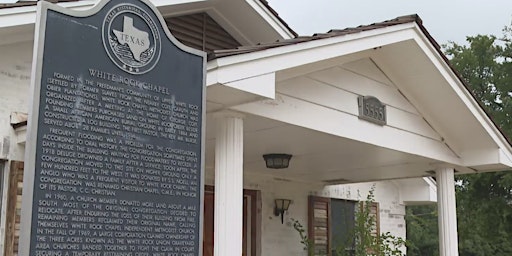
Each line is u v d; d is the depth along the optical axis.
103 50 3.67
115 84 3.70
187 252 3.91
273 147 7.48
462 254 23.31
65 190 3.39
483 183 15.36
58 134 3.41
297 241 10.47
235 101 5.21
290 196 10.49
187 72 4.12
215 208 5.34
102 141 3.59
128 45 3.79
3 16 5.48
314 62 5.59
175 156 3.95
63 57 3.49
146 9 3.93
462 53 20.05
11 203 5.78
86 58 3.58
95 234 3.48
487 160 8.17
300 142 7.09
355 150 7.55
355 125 6.71
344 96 6.63
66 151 3.43
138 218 3.69
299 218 10.59
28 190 3.25
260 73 5.03
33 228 3.25
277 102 5.80
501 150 8.17
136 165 3.73
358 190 11.89
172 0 7.02
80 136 3.50
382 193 12.48
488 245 22.78
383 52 7.00
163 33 4.01
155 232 3.77
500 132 8.10
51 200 3.33
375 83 7.14
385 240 10.54
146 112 3.84
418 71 7.28
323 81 6.38
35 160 3.30
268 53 5.09
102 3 3.70
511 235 15.28
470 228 18.31
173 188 3.91
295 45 5.33
